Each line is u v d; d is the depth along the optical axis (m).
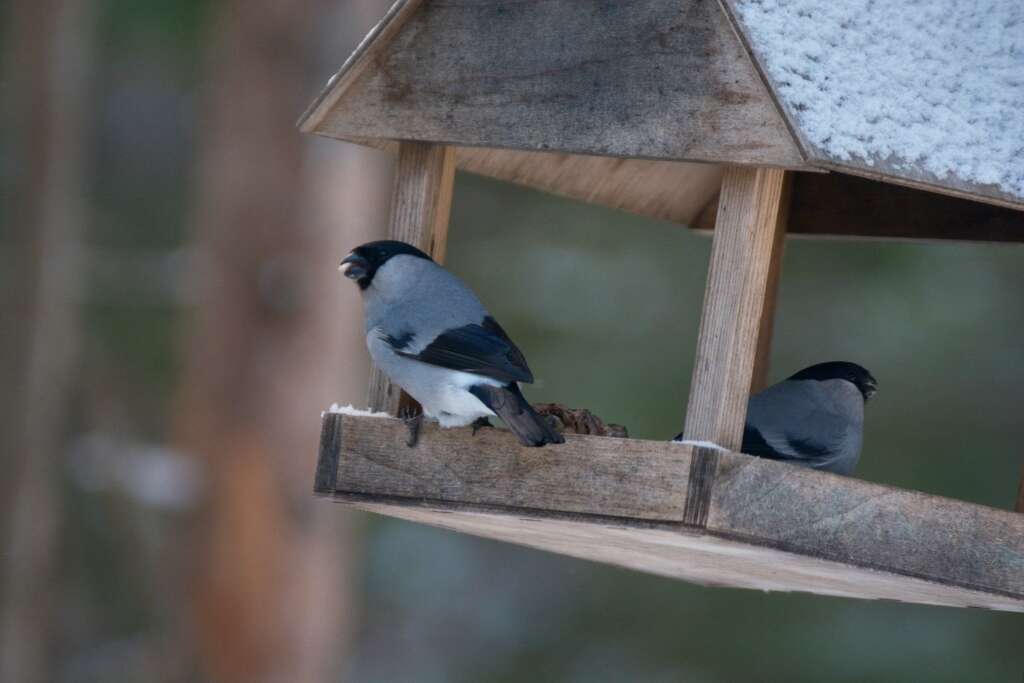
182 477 14.16
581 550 8.73
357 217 14.23
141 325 18.53
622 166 9.22
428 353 7.30
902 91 7.04
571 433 7.24
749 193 6.84
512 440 7.18
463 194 16.91
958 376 15.05
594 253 16.56
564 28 7.21
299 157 14.17
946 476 14.88
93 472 15.23
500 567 17.84
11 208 15.69
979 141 7.18
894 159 6.78
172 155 20.64
